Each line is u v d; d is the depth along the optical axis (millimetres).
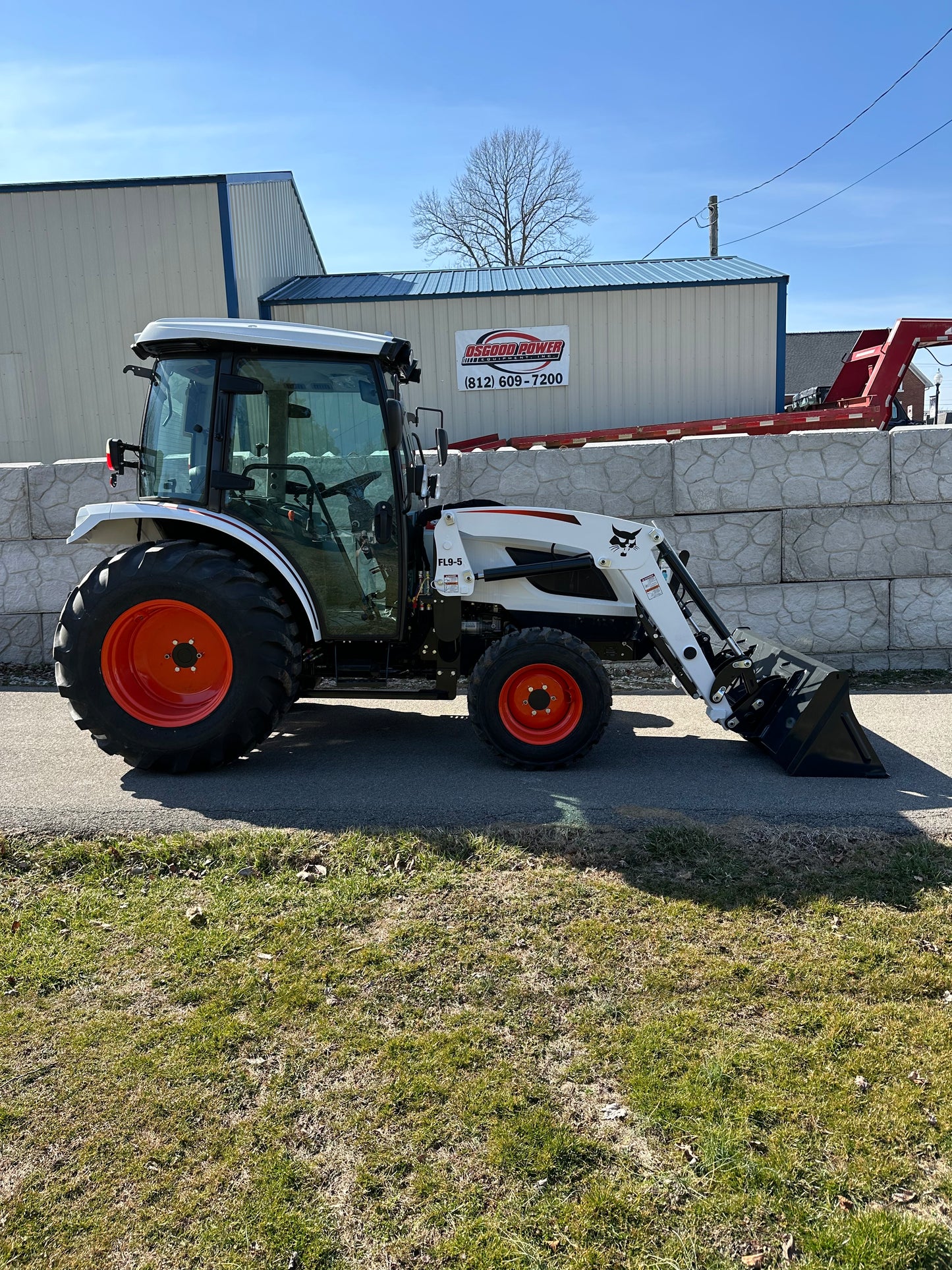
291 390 4945
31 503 7387
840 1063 2713
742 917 3500
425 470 5570
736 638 6137
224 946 3277
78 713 4832
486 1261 2082
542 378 14359
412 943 3311
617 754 5340
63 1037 2816
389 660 5336
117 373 13141
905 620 7391
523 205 37594
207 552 4781
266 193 14891
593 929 3402
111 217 12820
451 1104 2551
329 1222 2186
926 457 7172
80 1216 2205
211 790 4637
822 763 4898
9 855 3896
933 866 3871
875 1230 2150
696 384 14328
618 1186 2287
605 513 7375
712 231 29406
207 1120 2494
